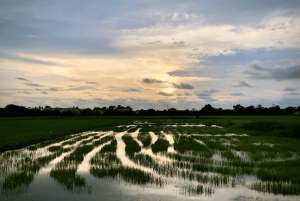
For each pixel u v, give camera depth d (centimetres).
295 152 2347
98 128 5334
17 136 3459
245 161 1936
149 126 6075
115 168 1677
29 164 1814
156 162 1886
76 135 3891
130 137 3534
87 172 1616
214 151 2381
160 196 1209
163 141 3086
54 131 4244
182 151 2362
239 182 1415
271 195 1224
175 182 1414
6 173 1588
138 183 1390
